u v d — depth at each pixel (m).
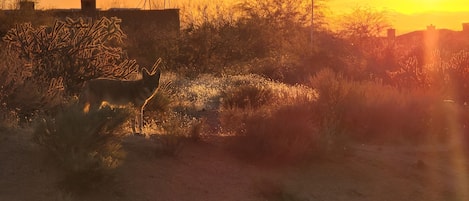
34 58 28.84
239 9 87.50
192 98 35.59
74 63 29.00
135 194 14.43
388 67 52.41
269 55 70.12
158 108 25.47
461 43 72.06
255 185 16.17
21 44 28.86
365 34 88.88
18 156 15.08
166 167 16.19
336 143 19.39
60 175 14.12
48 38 29.09
